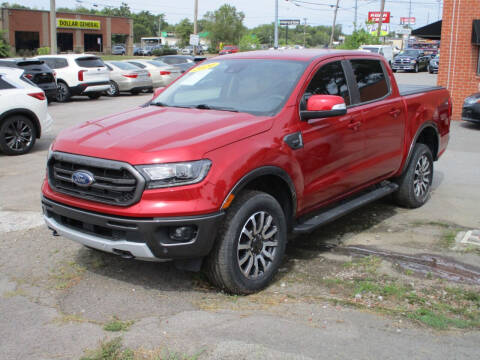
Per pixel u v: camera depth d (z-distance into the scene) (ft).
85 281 14.24
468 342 11.10
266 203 13.39
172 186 11.93
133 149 12.28
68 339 11.19
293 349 10.64
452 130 43.16
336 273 14.90
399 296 13.33
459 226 19.24
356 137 16.90
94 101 67.10
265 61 16.71
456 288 13.91
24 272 14.83
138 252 12.19
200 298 13.24
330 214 16.22
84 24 212.43
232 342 10.90
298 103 14.93
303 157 14.65
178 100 16.61
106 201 12.35
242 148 12.92
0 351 10.73
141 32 490.90
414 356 10.46
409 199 20.93
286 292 13.66
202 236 12.15
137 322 11.89
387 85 19.27
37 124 33.27
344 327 11.66
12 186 24.44
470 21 47.98
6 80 32.19
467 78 49.06
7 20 181.47
